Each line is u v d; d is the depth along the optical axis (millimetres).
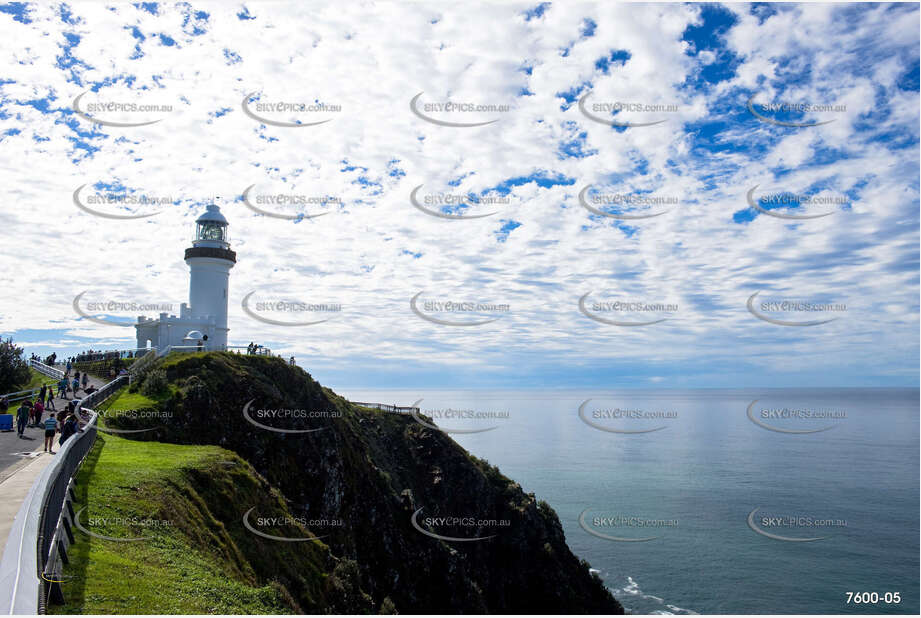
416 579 38906
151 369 38156
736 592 51125
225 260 52719
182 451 25109
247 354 43281
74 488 16250
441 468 51406
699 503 78188
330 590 22828
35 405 28922
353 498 38531
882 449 132750
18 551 7059
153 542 14898
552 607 45188
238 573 17141
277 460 35312
